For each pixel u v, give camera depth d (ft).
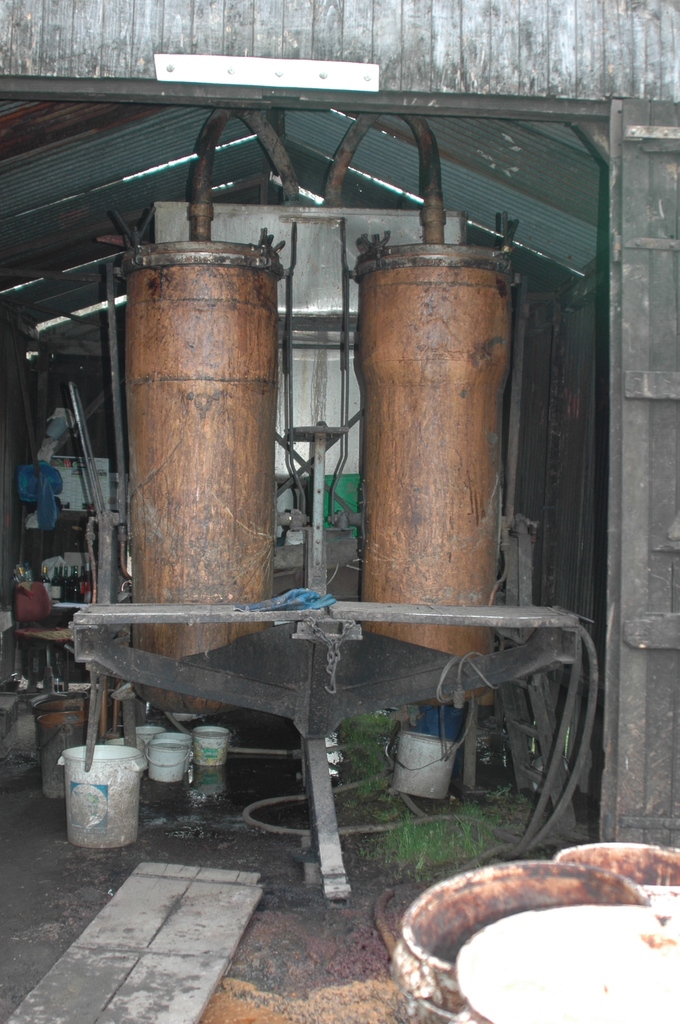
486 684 13.21
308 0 10.37
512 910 5.46
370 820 14.83
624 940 4.90
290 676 13.67
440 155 16.33
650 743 10.25
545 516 20.61
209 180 14.62
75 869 12.58
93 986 8.92
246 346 13.52
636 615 10.27
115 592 14.57
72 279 19.88
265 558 13.93
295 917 11.08
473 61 10.49
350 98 10.60
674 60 10.63
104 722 16.57
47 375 25.89
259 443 13.79
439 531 13.73
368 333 14.28
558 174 15.02
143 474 13.64
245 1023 8.73
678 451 10.34
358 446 16.78
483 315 13.89
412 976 4.82
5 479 22.61
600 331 17.46
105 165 16.83
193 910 10.78
